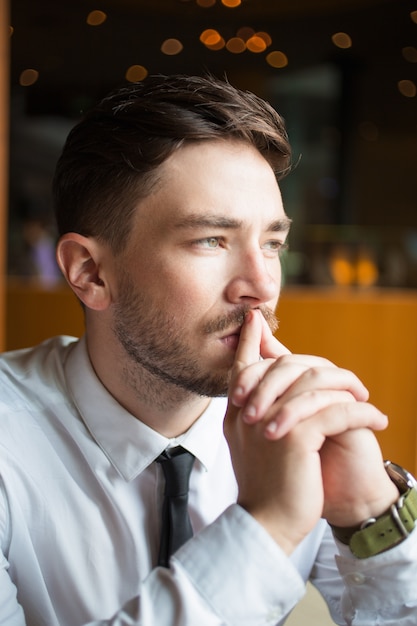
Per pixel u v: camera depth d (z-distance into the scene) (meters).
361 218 6.80
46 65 5.57
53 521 0.89
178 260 0.81
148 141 0.81
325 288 3.60
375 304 2.52
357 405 0.70
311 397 0.69
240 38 5.32
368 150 6.70
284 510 0.67
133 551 0.90
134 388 0.89
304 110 6.53
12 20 4.98
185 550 0.67
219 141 0.81
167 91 0.83
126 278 0.85
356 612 0.78
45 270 3.77
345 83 6.08
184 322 0.81
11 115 5.89
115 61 5.58
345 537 0.77
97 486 0.91
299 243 3.90
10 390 0.96
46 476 0.90
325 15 5.09
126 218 0.84
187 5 5.02
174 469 0.90
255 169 0.82
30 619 0.89
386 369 2.53
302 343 2.57
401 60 5.71
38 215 5.73
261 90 5.94
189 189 0.80
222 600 0.64
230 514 0.67
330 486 0.75
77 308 2.66
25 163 5.95
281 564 0.65
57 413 0.93
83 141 0.89
